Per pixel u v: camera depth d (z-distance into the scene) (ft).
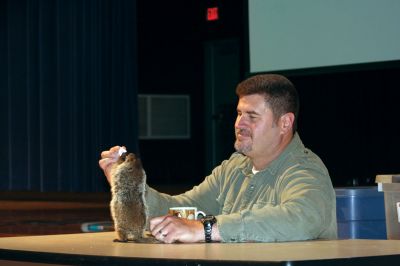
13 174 35.04
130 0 34.60
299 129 29.60
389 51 21.54
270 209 6.75
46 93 34.40
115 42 34.58
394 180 8.79
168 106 37.99
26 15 34.47
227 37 36.19
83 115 34.37
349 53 22.22
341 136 29.01
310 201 6.84
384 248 5.91
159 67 37.96
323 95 29.19
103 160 7.27
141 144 37.65
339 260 5.16
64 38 34.30
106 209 26.55
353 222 10.09
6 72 34.86
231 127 36.52
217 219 6.65
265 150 7.56
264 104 7.50
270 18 23.57
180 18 37.55
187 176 38.55
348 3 22.17
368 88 28.40
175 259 5.22
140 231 6.61
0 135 35.12
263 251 5.68
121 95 34.76
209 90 37.42
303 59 23.04
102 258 5.48
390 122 28.07
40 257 5.82
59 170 34.45
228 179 8.22
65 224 21.13
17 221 22.20
